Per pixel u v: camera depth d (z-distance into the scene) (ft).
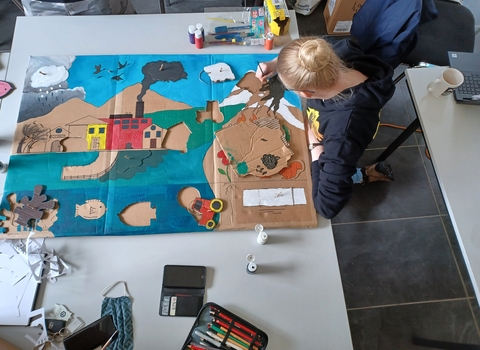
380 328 5.15
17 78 3.75
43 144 3.39
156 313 2.88
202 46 3.99
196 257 3.07
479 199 3.66
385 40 4.33
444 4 5.47
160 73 3.76
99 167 3.32
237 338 2.79
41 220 3.11
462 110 4.09
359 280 5.41
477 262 3.39
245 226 3.16
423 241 5.63
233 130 3.51
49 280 2.95
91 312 2.87
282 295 2.98
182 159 3.38
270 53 4.00
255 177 3.34
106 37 4.00
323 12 7.16
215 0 7.06
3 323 2.81
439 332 5.15
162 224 3.13
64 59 3.81
